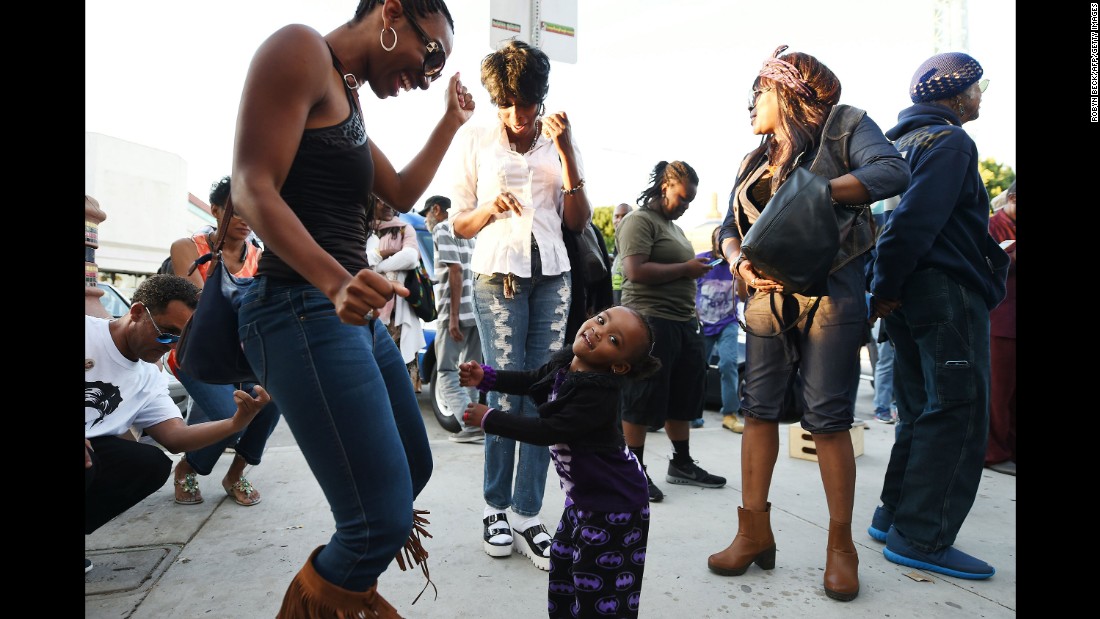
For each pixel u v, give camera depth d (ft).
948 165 7.57
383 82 5.01
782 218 6.79
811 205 6.73
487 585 7.45
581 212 8.77
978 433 7.82
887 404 17.85
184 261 11.85
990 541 9.02
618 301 18.66
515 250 8.30
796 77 7.52
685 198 11.74
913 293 8.07
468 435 15.34
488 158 8.46
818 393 7.47
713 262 16.67
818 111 7.55
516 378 6.34
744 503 8.00
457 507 10.16
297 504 10.28
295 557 8.14
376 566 4.50
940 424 7.93
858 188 6.79
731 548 7.89
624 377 5.81
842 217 7.04
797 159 7.57
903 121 8.42
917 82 8.51
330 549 4.52
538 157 8.73
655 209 11.84
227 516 9.66
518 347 8.49
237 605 6.86
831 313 7.39
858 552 8.59
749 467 7.98
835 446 7.45
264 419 10.18
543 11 13.48
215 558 8.09
